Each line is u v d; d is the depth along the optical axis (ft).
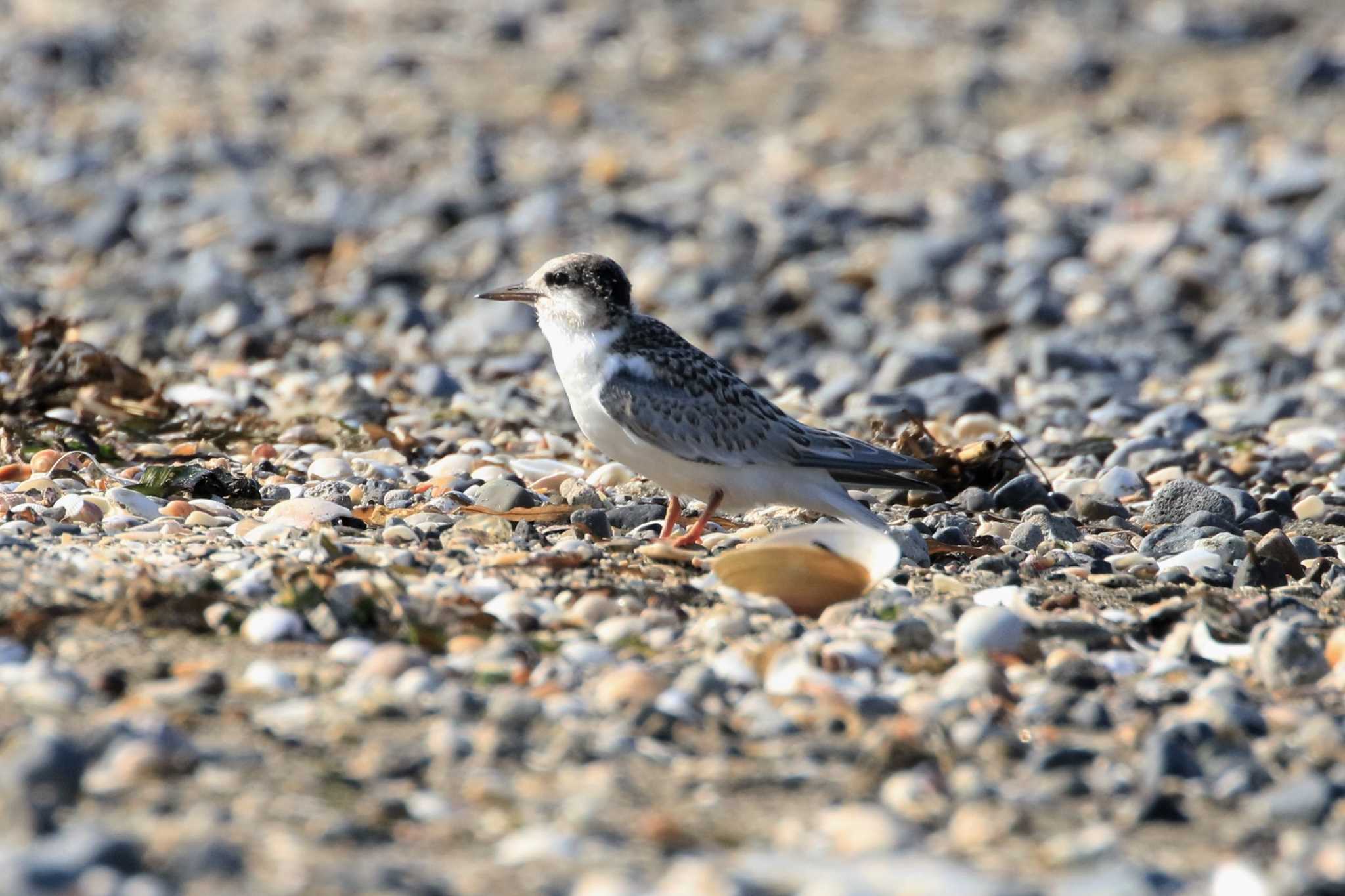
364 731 22.62
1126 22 131.34
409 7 134.62
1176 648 28.48
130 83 110.32
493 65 118.62
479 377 57.00
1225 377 60.70
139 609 26.58
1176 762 22.21
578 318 34.47
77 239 76.79
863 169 95.86
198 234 77.30
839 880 18.34
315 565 28.76
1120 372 61.93
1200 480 44.62
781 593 29.86
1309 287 72.28
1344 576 33.78
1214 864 19.67
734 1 137.49
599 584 29.78
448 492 37.17
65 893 16.69
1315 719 24.47
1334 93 109.81
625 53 122.11
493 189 86.79
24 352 49.24
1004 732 23.53
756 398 34.53
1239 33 125.90
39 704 22.68
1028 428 52.21
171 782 20.26
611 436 34.47
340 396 48.88
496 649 26.09
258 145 94.79
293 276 72.74
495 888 17.87
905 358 59.16
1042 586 32.32
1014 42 125.90
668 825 19.60
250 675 24.47
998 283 73.31
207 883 17.37
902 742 22.15
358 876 17.69
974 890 17.95
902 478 34.86
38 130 97.35
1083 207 87.04
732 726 23.73
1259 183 87.71
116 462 41.09
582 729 22.91
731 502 34.58
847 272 73.46
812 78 115.85
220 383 52.65
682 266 74.84
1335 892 18.54
